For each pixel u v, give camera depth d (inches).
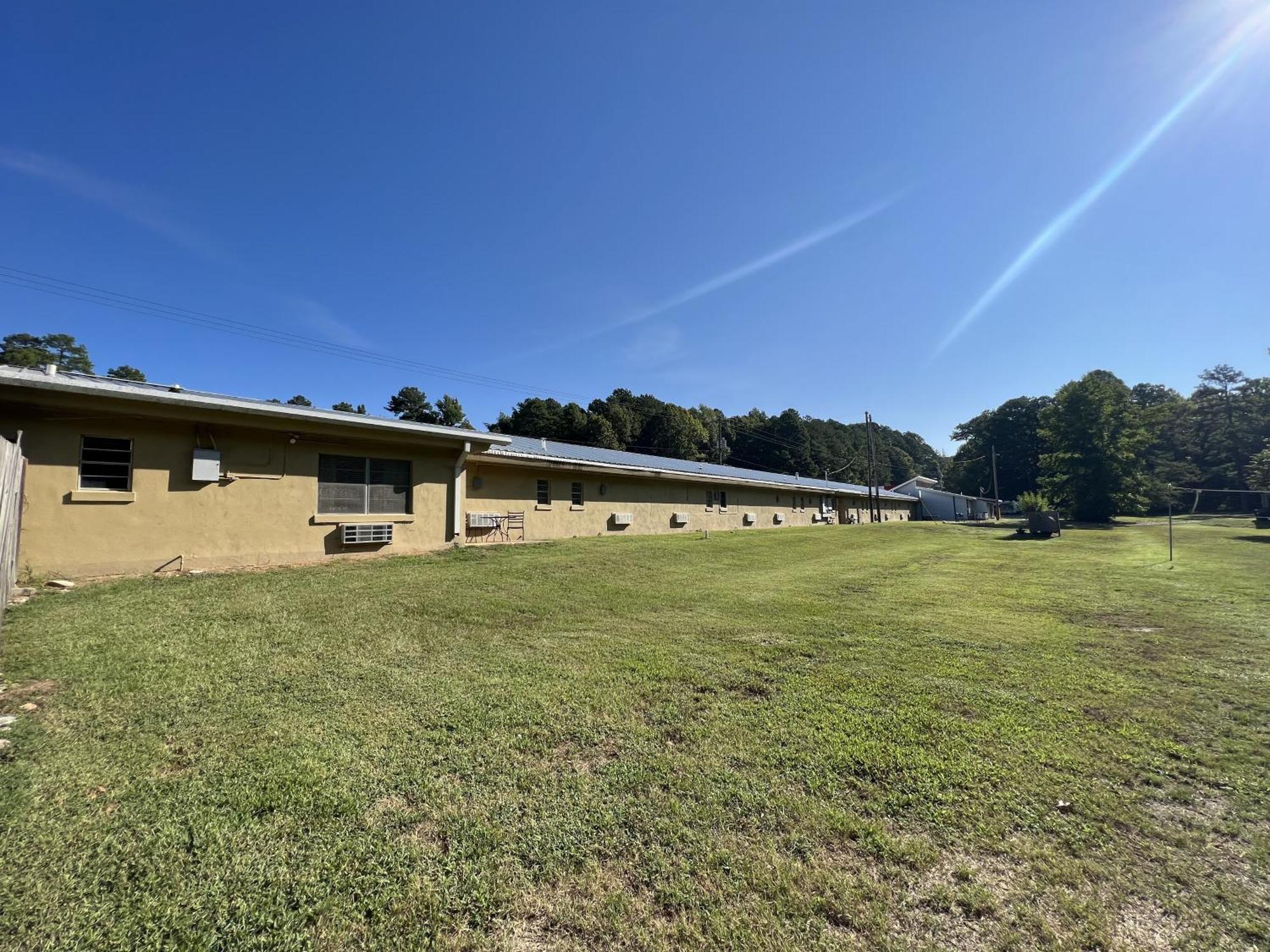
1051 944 77.8
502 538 590.6
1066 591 384.8
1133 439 1441.9
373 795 113.7
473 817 106.7
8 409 302.5
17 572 285.0
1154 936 79.1
